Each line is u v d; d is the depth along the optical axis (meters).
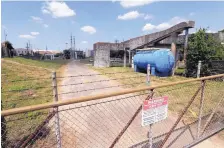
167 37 23.02
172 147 4.61
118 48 32.44
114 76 18.66
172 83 3.56
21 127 4.97
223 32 19.41
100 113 6.50
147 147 4.54
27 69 21.70
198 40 16.69
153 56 17.83
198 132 4.88
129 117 6.27
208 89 8.38
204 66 16.31
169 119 6.50
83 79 16.42
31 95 9.73
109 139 4.89
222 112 6.92
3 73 16.55
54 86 2.89
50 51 109.25
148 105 3.17
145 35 26.16
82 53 94.62
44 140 4.52
